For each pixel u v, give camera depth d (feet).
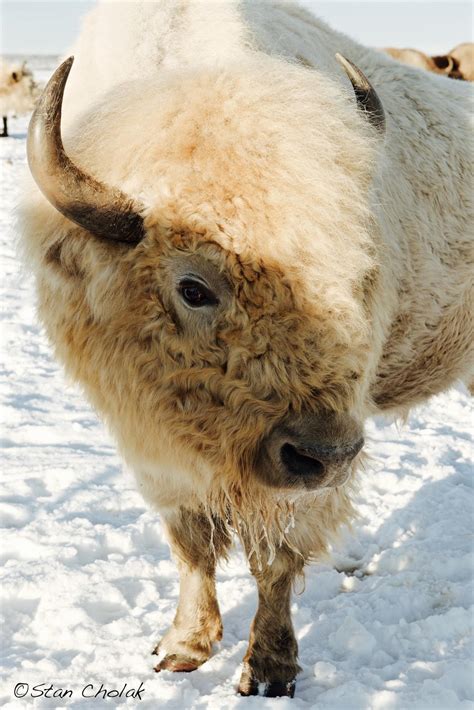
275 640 11.49
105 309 10.11
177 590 14.02
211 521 11.46
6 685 11.18
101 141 10.07
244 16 11.96
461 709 10.20
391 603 13.37
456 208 14.70
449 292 14.47
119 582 13.99
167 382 9.95
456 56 91.71
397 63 15.67
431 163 14.46
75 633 12.37
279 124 9.12
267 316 8.93
